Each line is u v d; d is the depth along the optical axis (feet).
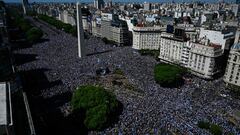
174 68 591.37
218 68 653.30
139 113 404.36
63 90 488.02
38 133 340.59
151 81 582.35
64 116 392.27
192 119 392.27
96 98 387.55
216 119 397.19
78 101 396.37
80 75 593.01
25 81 528.22
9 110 174.81
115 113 401.08
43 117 384.68
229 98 496.64
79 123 375.45
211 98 491.31
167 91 520.01
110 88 525.75
